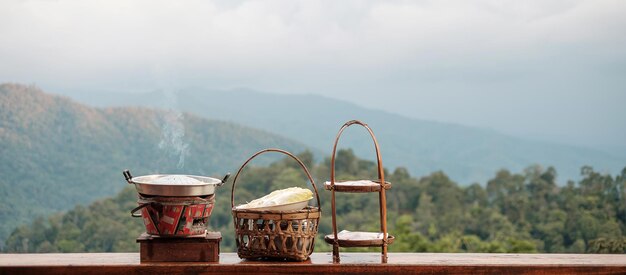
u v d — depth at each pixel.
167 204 2.24
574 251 8.48
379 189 2.32
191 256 2.27
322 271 2.25
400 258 2.40
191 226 2.27
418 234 7.89
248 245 2.30
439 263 2.30
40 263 2.24
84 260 2.31
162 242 2.26
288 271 2.23
